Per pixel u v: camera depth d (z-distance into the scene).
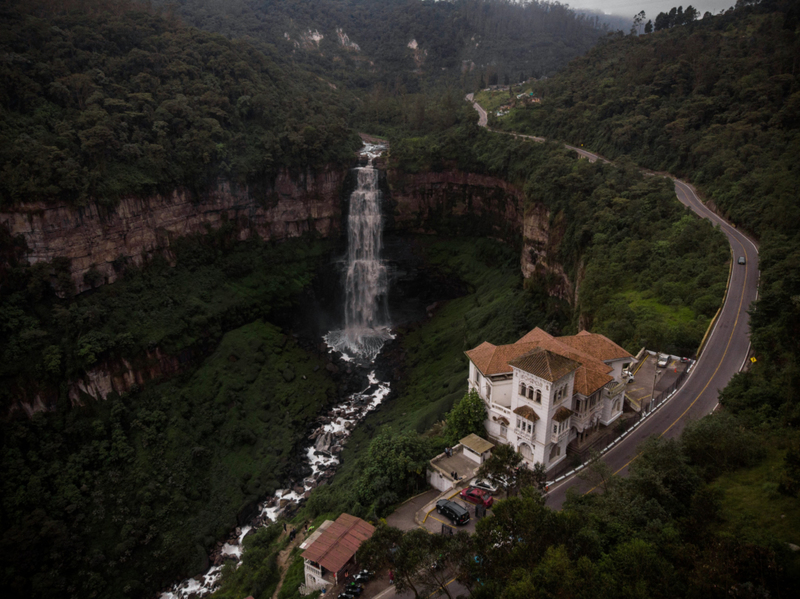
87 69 85.50
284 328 98.88
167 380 76.06
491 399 50.09
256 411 78.81
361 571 39.53
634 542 26.97
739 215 71.81
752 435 36.78
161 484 63.72
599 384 45.25
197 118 91.88
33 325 63.69
